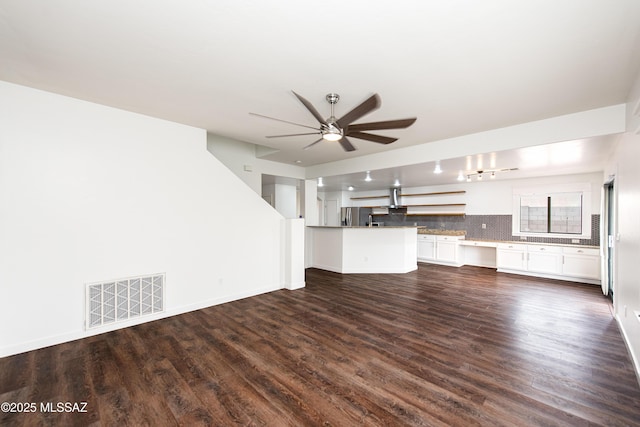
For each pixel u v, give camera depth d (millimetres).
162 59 2080
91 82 2451
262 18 1621
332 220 9750
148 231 3275
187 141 3592
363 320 3312
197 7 1533
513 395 1937
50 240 2668
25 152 2545
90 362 2363
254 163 5402
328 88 2521
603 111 2889
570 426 1649
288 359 2416
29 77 2365
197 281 3689
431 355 2486
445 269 6434
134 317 3162
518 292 4527
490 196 6699
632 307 2488
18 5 1515
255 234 4359
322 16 1597
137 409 1797
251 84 2461
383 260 6023
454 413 1759
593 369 2262
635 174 2377
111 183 3018
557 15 1568
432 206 7703
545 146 3363
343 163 5547
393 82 2400
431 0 1459
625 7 1493
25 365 2312
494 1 1467
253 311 3617
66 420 1702
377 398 1906
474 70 2197
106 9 1551
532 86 2447
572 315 3492
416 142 4246
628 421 1688
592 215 5363
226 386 2037
